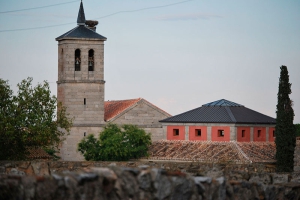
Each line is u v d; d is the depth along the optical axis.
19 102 88.00
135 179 17.25
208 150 115.94
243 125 123.00
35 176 16.05
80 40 148.75
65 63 148.88
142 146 115.38
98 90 149.25
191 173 26.33
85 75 148.88
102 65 150.00
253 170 28.42
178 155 114.44
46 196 15.84
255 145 117.19
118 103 158.00
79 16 151.38
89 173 16.59
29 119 87.25
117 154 113.06
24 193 15.89
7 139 82.00
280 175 25.56
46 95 89.88
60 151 145.00
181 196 17.86
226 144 117.62
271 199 21.56
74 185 16.06
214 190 18.81
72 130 146.00
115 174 17.00
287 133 95.00
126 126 118.25
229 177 25.89
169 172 17.95
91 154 115.00
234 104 129.62
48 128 88.81
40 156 96.44
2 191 15.99
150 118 151.25
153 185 17.38
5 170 25.00
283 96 96.69
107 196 16.69
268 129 126.19
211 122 123.50
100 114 148.62
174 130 127.62
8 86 89.06
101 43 149.88
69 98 148.25
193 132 125.50
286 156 94.38
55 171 25.89
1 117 83.94
